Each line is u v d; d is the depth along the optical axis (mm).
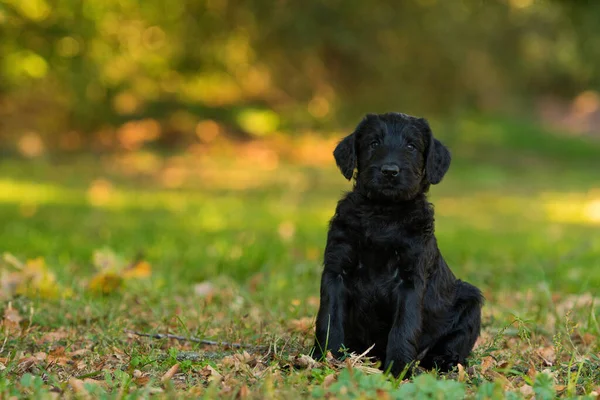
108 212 15312
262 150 27688
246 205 17250
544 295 8164
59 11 22953
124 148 26812
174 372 5184
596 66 43906
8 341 6113
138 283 8289
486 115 37031
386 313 5566
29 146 25438
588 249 11375
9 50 22734
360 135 5949
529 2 38156
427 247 5551
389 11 31219
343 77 32156
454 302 5930
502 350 6234
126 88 28734
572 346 6121
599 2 41094
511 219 16734
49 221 13797
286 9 29984
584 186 24391
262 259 10125
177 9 28234
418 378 4449
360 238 5492
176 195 18766
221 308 7637
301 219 14969
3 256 9414
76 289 8062
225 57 30719
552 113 42375
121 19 26281
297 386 4723
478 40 34062
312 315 7316
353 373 4617
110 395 4582
